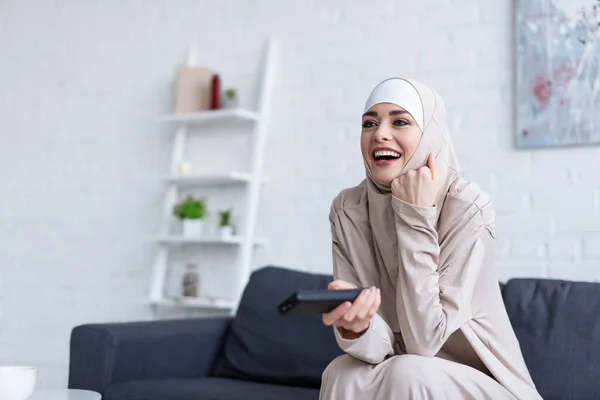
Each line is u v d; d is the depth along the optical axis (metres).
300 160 3.12
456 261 1.74
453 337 1.77
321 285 2.61
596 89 2.53
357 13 3.04
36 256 3.77
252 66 3.27
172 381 2.44
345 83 3.05
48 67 3.80
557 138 2.58
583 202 2.55
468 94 2.78
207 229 3.33
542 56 2.62
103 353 2.43
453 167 1.85
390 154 1.80
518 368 1.76
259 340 2.59
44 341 3.72
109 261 3.57
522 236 2.64
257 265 3.19
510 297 2.29
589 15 2.55
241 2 3.32
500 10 2.74
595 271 2.52
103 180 3.62
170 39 3.49
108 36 3.65
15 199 3.85
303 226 3.10
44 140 3.79
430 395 1.51
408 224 1.71
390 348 1.68
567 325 2.17
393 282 1.84
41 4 3.85
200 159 3.39
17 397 1.67
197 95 3.30
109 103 3.63
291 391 2.32
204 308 3.31
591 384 2.07
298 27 3.17
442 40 2.85
